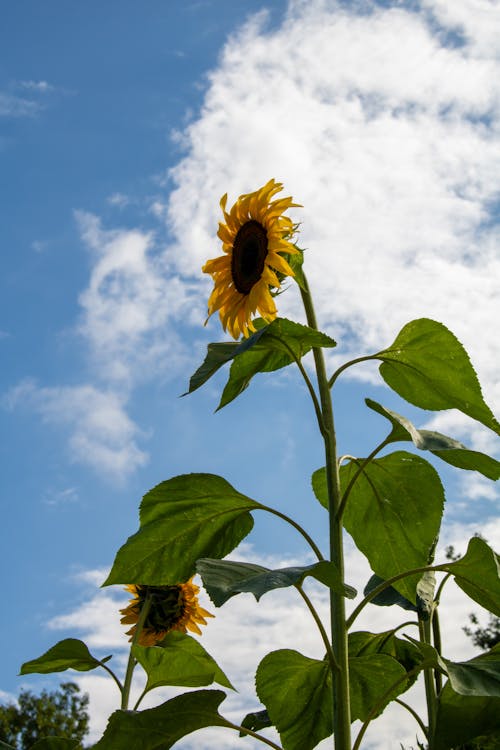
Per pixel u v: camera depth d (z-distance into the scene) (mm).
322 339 1914
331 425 1925
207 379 1904
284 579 1672
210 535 1982
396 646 2219
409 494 2037
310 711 2021
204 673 2102
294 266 2068
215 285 2182
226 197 2186
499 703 1803
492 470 1891
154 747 1822
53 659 2127
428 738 2016
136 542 1966
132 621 2531
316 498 2109
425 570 1857
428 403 2004
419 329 1933
